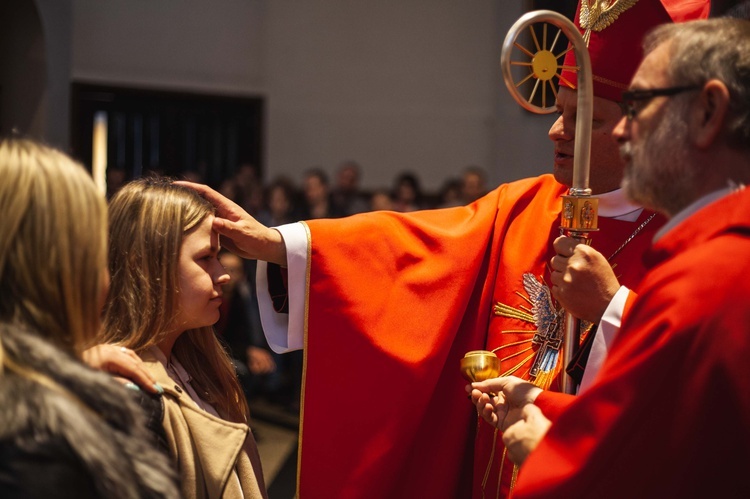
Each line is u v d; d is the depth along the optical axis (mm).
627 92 1320
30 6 7164
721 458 1168
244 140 9000
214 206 1838
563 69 1844
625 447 1207
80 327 1148
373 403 1939
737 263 1166
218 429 1612
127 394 1140
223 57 8750
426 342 1950
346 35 9000
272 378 6316
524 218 2061
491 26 9250
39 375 1063
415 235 2043
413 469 2018
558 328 1929
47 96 7328
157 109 8656
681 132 1266
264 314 2031
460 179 8984
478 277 2061
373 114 9102
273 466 4863
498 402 1601
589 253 1618
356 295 1949
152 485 1096
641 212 1938
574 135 1834
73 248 1125
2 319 1103
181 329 1713
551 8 8055
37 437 1014
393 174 9164
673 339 1162
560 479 1231
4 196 1105
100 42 8250
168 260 1655
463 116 9242
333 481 1941
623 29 1844
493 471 1919
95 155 8516
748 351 1137
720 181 1262
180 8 8547
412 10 9102
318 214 7297
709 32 1274
